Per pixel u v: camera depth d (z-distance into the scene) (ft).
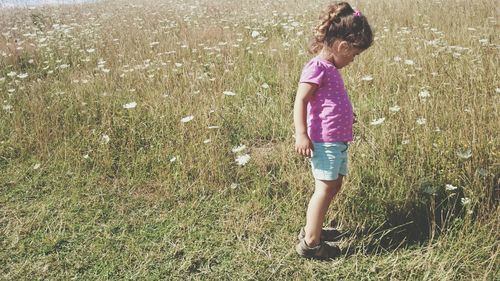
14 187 11.10
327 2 31.42
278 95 15.48
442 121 11.82
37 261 8.54
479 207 8.67
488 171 9.14
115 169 11.69
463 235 8.28
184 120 12.05
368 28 7.26
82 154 12.32
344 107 7.60
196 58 20.12
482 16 23.58
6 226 9.62
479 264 7.76
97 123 14.10
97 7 40.19
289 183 10.38
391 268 7.93
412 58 17.08
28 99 15.48
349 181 9.94
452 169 9.68
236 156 11.53
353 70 16.46
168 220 9.64
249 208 9.75
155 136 12.98
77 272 8.27
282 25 24.75
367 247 8.50
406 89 14.51
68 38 25.38
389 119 12.17
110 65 19.92
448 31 20.79
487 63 15.44
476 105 11.89
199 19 29.58
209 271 8.16
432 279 7.58
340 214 9.16
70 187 10.97
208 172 11.01
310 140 7.55
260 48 20.90
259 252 8.54
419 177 9.67
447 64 15.97
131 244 8.87
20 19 32.24
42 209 10.07
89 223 9.61
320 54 7.68
